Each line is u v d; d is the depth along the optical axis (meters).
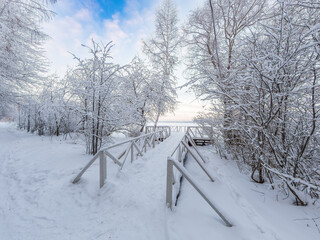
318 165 2.92
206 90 3.86
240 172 4.05
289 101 2.85
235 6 6.00
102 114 5.78
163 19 11.39
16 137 9.80
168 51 11.38
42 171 3.93
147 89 10.55
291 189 2.51
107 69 5.45
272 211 2.31
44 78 11.64
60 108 6.45
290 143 2.85
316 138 2.84
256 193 2.91
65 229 1.96
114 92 6.30
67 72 9.66
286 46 2.56
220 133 5.18
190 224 1.84
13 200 2.62
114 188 2.85
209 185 3.12
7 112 12.78
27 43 10.59
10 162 4.63
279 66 2.52
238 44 3.79
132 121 6.83
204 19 8.01
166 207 2.16
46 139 8.96
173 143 7.91
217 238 1.61
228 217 1.83
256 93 3.21
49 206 2.46
